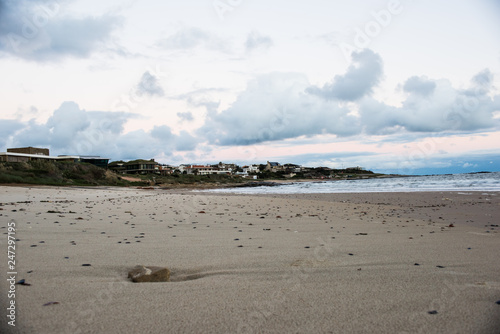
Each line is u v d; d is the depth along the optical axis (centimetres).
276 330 251
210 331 248
